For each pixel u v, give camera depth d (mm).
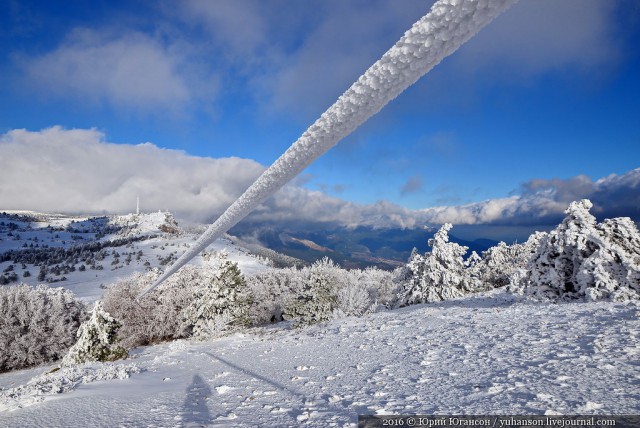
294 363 8977
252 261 84188
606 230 14750
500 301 18219
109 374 9047
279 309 38906
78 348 17391
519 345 7371
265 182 714
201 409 5156
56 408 5480
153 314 33000
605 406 3443
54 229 174875
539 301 16297
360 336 12750
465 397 4418
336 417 4180
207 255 26656
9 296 26438
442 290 25250
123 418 4832
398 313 18875
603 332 7250
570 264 16516
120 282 35219
